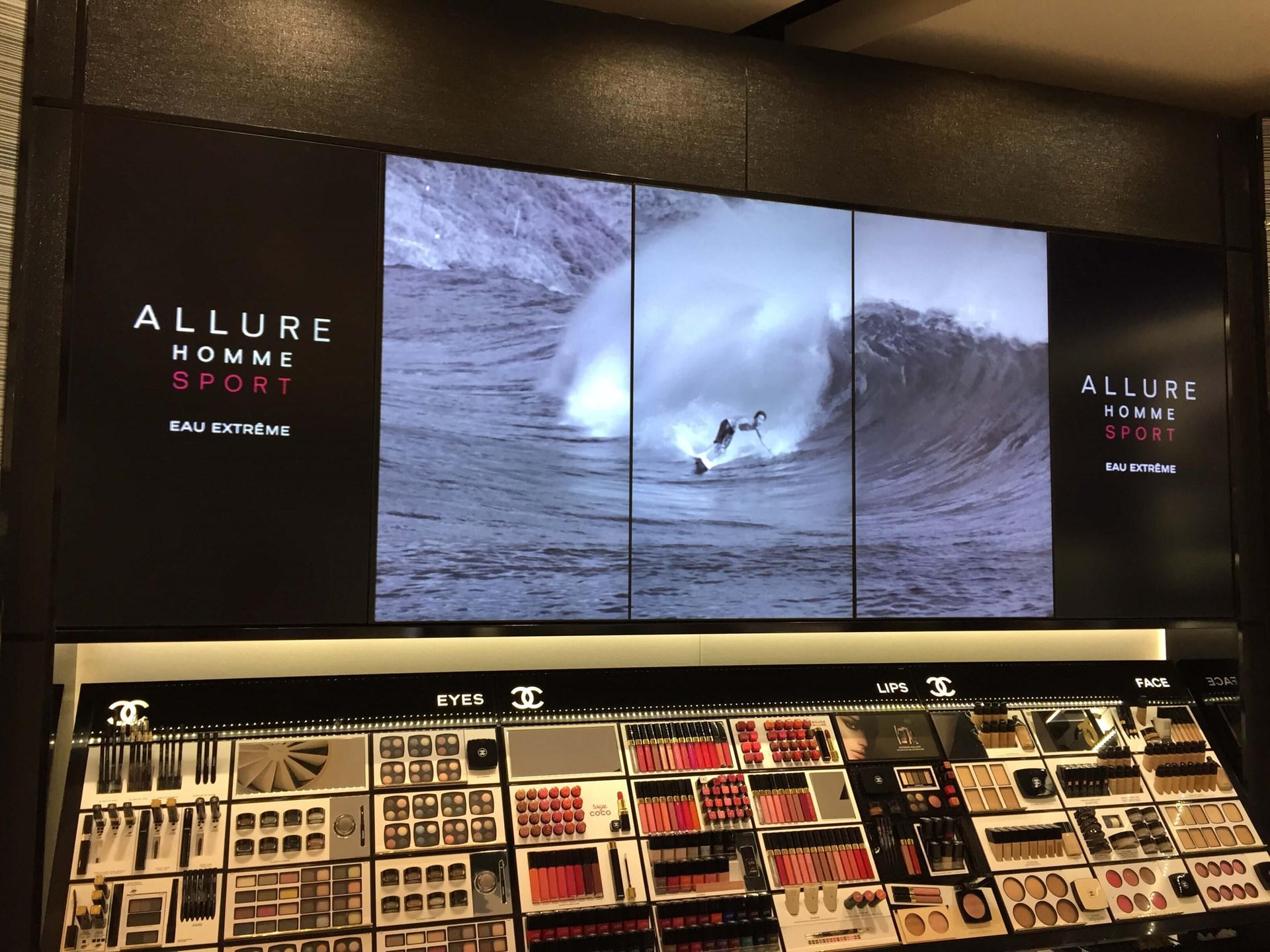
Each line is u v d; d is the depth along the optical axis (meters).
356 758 3.10
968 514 3.92
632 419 3.54
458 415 3.35
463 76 3.41
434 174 3.35
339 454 3.21
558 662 3.67
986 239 4.02
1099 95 4.23
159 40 3.08
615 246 3.55
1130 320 4.20
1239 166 4.41
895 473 3.84
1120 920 3.43
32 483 2.91
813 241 3.79
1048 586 4.00
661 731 3.45
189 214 3.09
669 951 3.01
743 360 3.68
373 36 3.31
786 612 3.67
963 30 4.02
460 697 3.33
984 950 3.23
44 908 2.77
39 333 2.94
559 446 3.45
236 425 3.11
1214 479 4.25
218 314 3.10
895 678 3.86
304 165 3.21
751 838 3.27
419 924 2.86
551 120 3.50
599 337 3.52
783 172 3.78
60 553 2.92
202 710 3.07
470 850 3.01
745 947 3.08
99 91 3.02
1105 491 4.10
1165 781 3.84
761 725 3.57
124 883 2.73
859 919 3.21
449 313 3.35
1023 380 4.03
